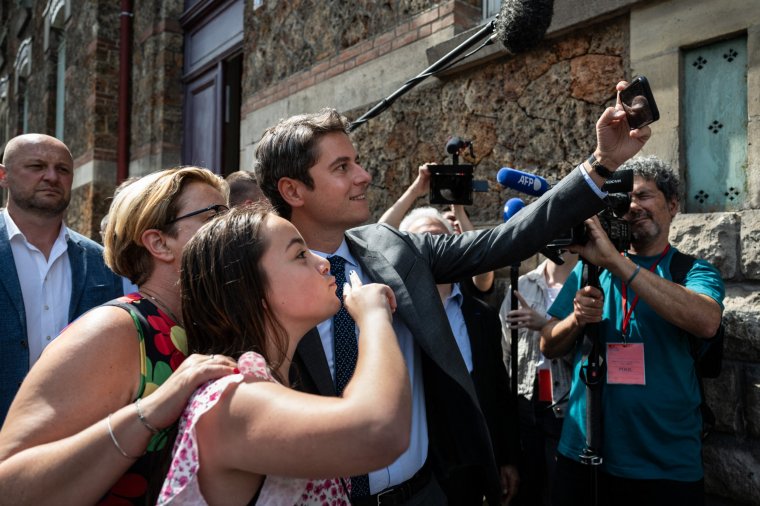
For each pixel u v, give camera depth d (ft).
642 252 6.73
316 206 5.03
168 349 3.51
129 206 3.96
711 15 7.27
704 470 7.21
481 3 10.82
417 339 4.73
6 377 6.60
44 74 28.27
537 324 7.20
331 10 13.32
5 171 7.09
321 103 13.55
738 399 6.95
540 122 9.33
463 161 10.53
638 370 6.25
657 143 7.82
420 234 5.54
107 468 2.89
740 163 7.24
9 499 2.88
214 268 3.26
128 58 22.52
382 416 2.68
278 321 3.33
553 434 8.14
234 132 19.31
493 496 5.13
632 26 8.06
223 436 2.78
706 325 5.82
